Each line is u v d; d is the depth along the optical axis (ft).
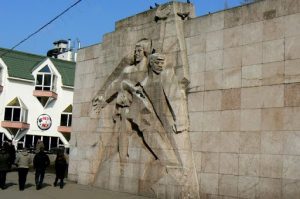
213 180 46.73
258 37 44.98
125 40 60.80
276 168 41.55
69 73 168.76
